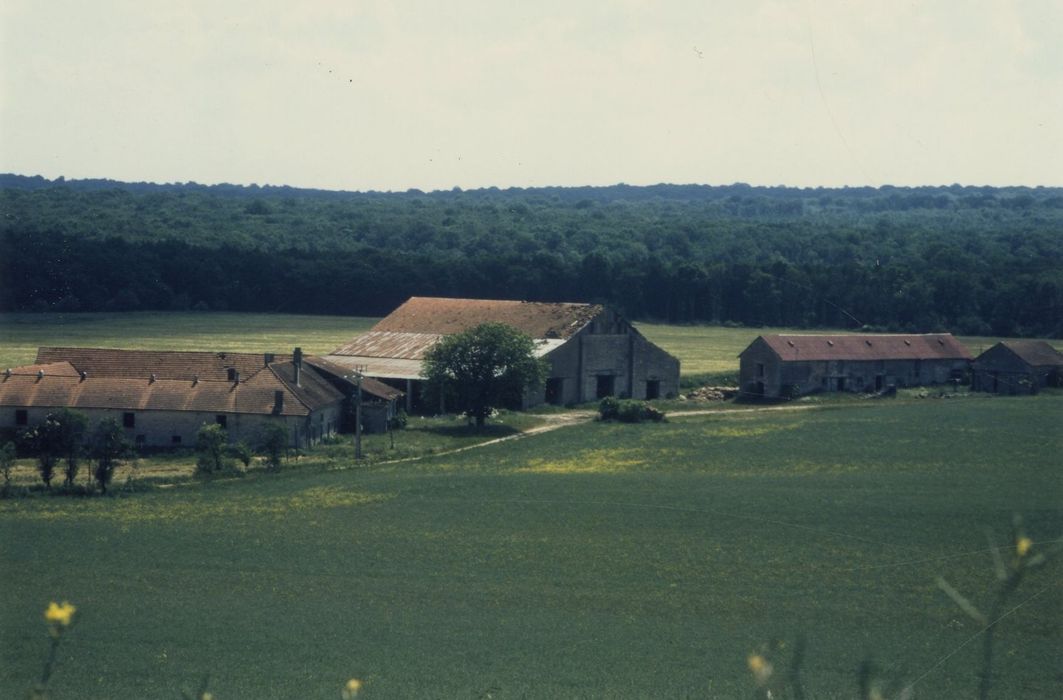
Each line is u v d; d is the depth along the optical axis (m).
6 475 87.88
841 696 47.91
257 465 99.19
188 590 63.03
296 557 69.75
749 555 71.12
